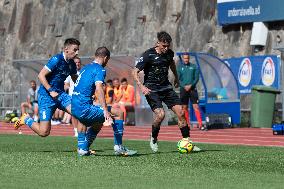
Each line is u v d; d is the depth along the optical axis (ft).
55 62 64.28
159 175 48.01
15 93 168.55
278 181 44.96
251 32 132.26
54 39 174.60
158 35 65.10
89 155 63.10
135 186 42.27
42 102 66.39
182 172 49.70
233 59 128.36
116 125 62.49
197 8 142.20
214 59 117.08
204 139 92.68
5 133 111.96
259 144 84.02
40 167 52.47
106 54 61.72
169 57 65.77
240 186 42.34
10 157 59.93
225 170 50.96
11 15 189.57
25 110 136.26
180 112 65.77
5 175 47.73
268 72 122.93
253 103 116.78
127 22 156.46
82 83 61.16
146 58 65.16
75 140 90.33
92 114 60.95
